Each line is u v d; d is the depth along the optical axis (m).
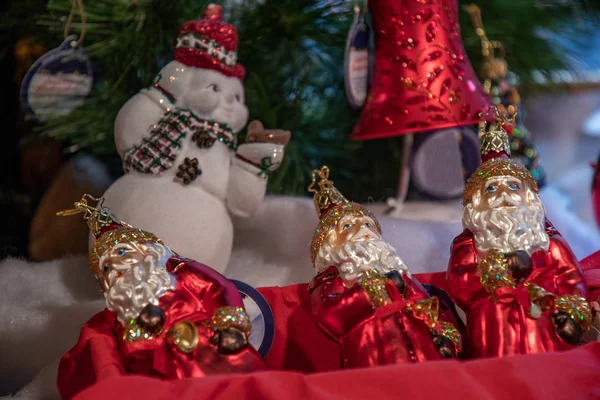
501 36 1.28
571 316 0.71
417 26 1.04
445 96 1.02
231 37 0.96
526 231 0.74
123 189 0.90
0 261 1.06
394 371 0.57
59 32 1.21
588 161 1.86
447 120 1.02
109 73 1.22
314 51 1.31
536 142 1.79
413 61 1.04
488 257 0.74
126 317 0.68
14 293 0.95
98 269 0.72
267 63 1.28
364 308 0.72
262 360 0.69
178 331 0.66
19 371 0.89
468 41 1.27
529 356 0.60
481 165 0.80
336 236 0.76
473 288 0.75
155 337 0.67
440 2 1.05
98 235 0.74
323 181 0.82
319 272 0.78
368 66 1.12
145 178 0.91
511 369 0.58
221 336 0.67
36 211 1.22
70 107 1.14
